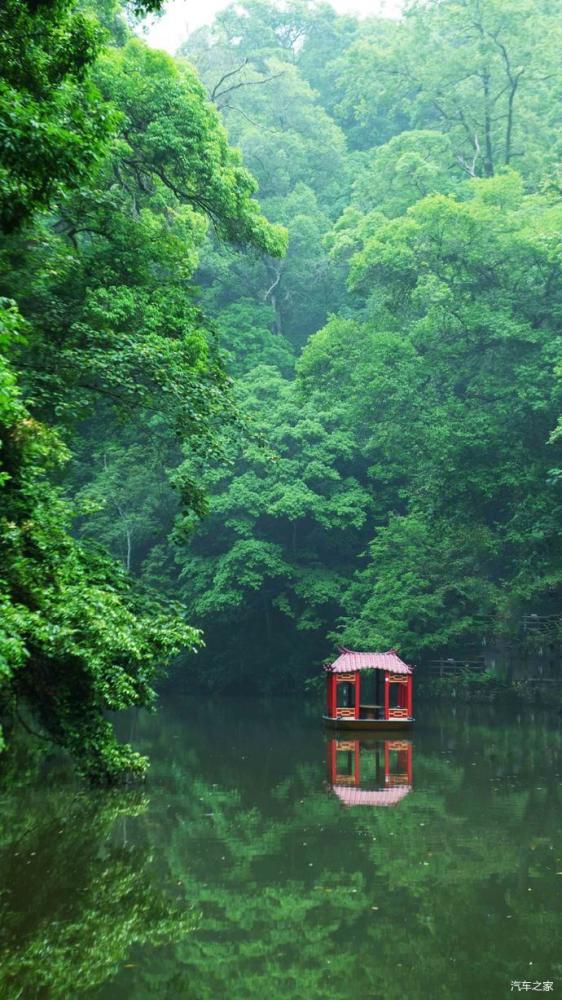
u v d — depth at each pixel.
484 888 10.74
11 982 8.31
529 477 29.78
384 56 45.84
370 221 39.00
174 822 14.28
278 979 8.31
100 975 8.46
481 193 32.69
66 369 17.73
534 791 16.75
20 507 14.07
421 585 34.84
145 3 12.34
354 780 18.33
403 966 8.60
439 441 31.52
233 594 39.47
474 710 32.00
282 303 52.28
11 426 13.76
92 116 11.77
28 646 13.67
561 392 28.62
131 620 14.55
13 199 10.73
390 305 34.56
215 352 21.11
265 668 43.38
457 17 41.91
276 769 19.91
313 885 10.95
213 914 10.05
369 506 41.22
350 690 40.31
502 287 32.50
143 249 20.05
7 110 10.29
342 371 34.44
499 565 38.34
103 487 41.75
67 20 11.76
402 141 42.94
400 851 12.40
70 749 15.34
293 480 39.84
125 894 10.67
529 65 42.25
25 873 11.50
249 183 22.97
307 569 41.41
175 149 20.84
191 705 37.72
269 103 55.97
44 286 18.22
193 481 20.05
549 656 34.38
